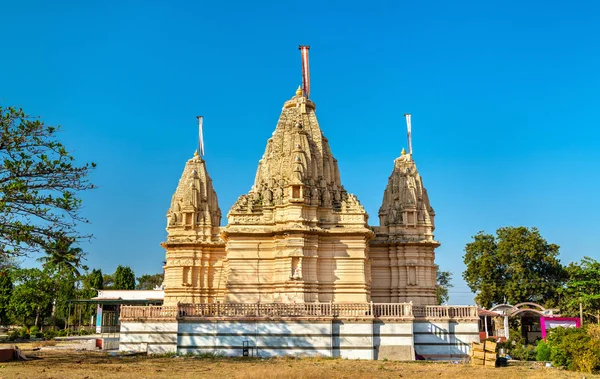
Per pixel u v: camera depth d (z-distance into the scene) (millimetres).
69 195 33125
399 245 60250
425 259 60281
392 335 46250
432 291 59750
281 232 52094
